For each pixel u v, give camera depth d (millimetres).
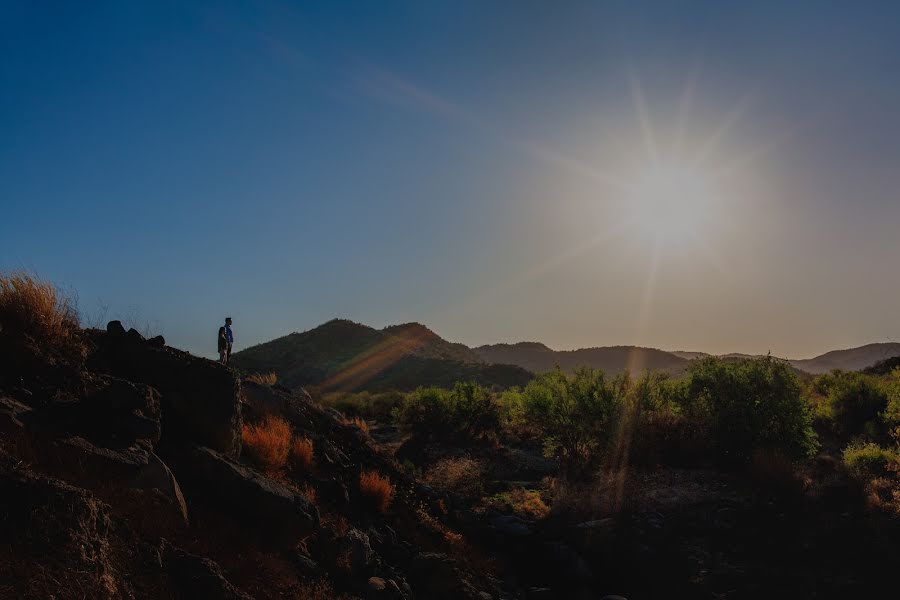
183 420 7883
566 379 18219
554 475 18000
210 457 7246
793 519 12578
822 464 16328
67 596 3908
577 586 11070
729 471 15516
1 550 3811
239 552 6332
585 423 17250
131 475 5863
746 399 16516
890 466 14383
